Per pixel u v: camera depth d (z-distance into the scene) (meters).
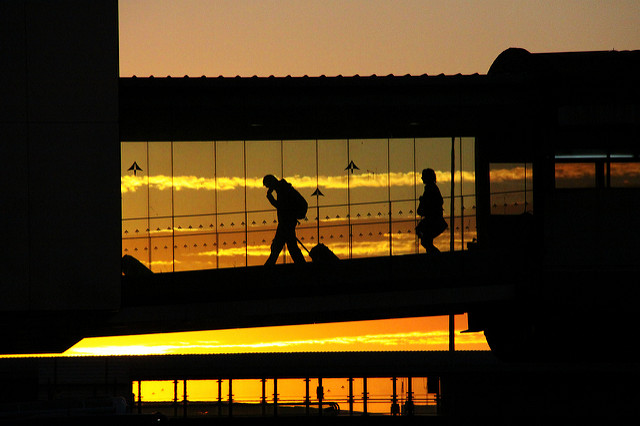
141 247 83.50
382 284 80.06
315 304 79.75
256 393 118.19
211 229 84.56
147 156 84.25
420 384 119.00
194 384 118.00
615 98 82.06
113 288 70.44
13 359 116.75
